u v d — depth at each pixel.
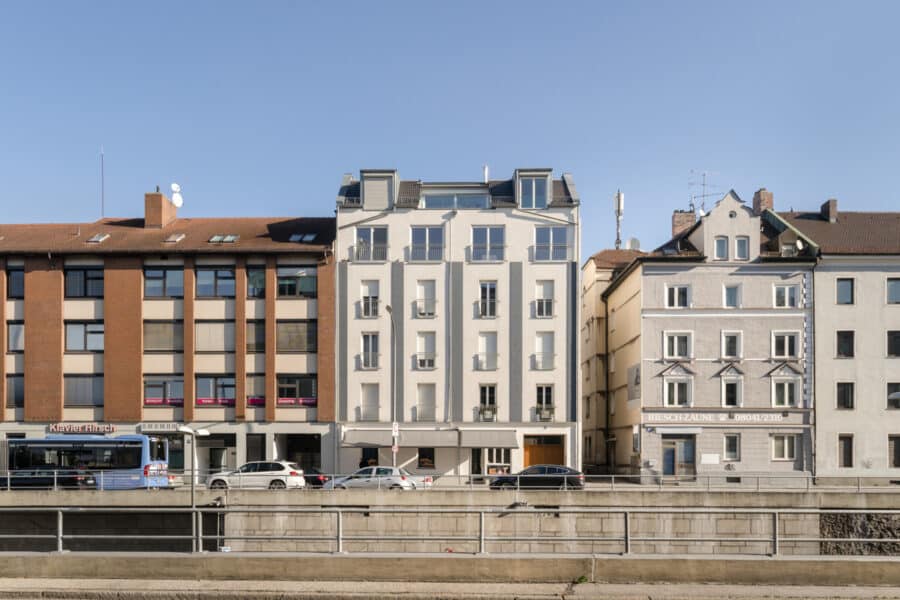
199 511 15.55
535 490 31.45
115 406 46.31
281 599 13.23
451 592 13.29
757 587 13.70
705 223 47.00
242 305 46.66
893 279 46.22
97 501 32.06
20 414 46.69
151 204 51.28
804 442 45.41
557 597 13.05
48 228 51.91
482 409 46.66
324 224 51.84
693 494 30.72
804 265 46.44
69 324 47.25
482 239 47.84
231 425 46.19
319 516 30.97
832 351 45.94
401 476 37.50
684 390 46.47
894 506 30.52
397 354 47.31
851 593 13.25
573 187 49.00
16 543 31.03
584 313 63.62
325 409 46.38
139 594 13.41
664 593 13.24
